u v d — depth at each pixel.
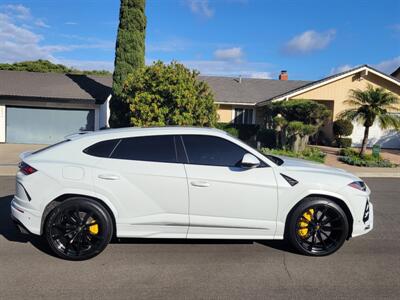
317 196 4.85
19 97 20.62
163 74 14.77
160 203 4.62
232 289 3.87
